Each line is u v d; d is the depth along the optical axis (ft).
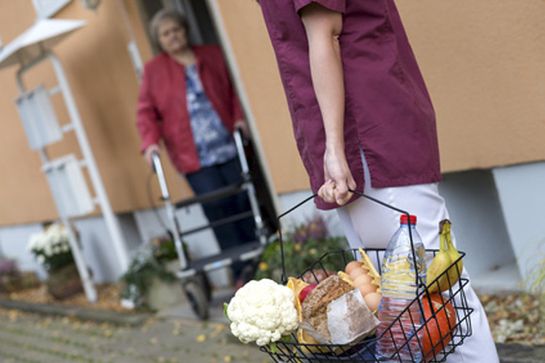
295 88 9.58
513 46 14.62
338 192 8.95
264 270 19.69
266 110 20.72
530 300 15.37
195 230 21.95
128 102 27.61
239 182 21.72
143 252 26.16
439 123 16.44
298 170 20.24
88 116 30.58
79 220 34.14
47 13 30.40
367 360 8.23
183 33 23.02
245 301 8.45
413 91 9.44
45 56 27.37
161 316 24.91
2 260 41.04
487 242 17.61
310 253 18.78
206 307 22.45
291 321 8.46
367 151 9.25
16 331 30.50
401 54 9.53
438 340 8.28
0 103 37.93
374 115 9.20
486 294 16.71
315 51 8.94
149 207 28.71
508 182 15.60
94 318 27.68
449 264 8.39
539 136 14.70
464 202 17.46
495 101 15.26
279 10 9.42
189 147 23.35
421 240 8.75
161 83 23.22
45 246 32.94
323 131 9.45
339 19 9.05
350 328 8.25
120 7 26.30
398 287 8.37
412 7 16.11
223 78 23.34
